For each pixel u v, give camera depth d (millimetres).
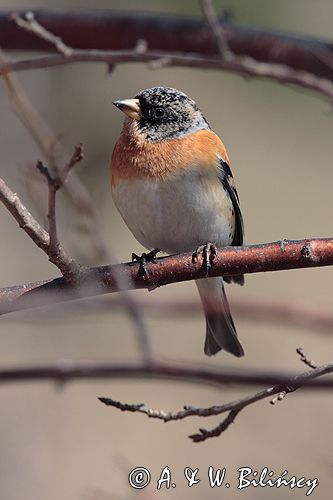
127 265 7027
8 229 12977
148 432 13172
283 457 11898
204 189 8180
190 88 13492
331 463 8742
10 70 8227
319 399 12359
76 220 8539
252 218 15039
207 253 7004
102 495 8477
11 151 11188
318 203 15273
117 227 12758
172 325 13828
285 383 6047
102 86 12141
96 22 10344
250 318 9539
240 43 10320
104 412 13281
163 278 7023
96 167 11789
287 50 10234
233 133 13898
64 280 6688
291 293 14773
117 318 12984
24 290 6656
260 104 13445
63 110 11906
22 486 11719
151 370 7574
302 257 6895
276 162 14742
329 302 14258
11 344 12562
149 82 13117
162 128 8367
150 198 8164
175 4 12531
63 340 12820
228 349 9000
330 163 14617
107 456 12539
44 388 12891
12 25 10281
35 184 6629
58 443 12484
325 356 13703
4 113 11164
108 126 11945
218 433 6262
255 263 6980
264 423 12320
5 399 12586
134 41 10383
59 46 8320
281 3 12172
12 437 12133
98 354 12852
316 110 13305
